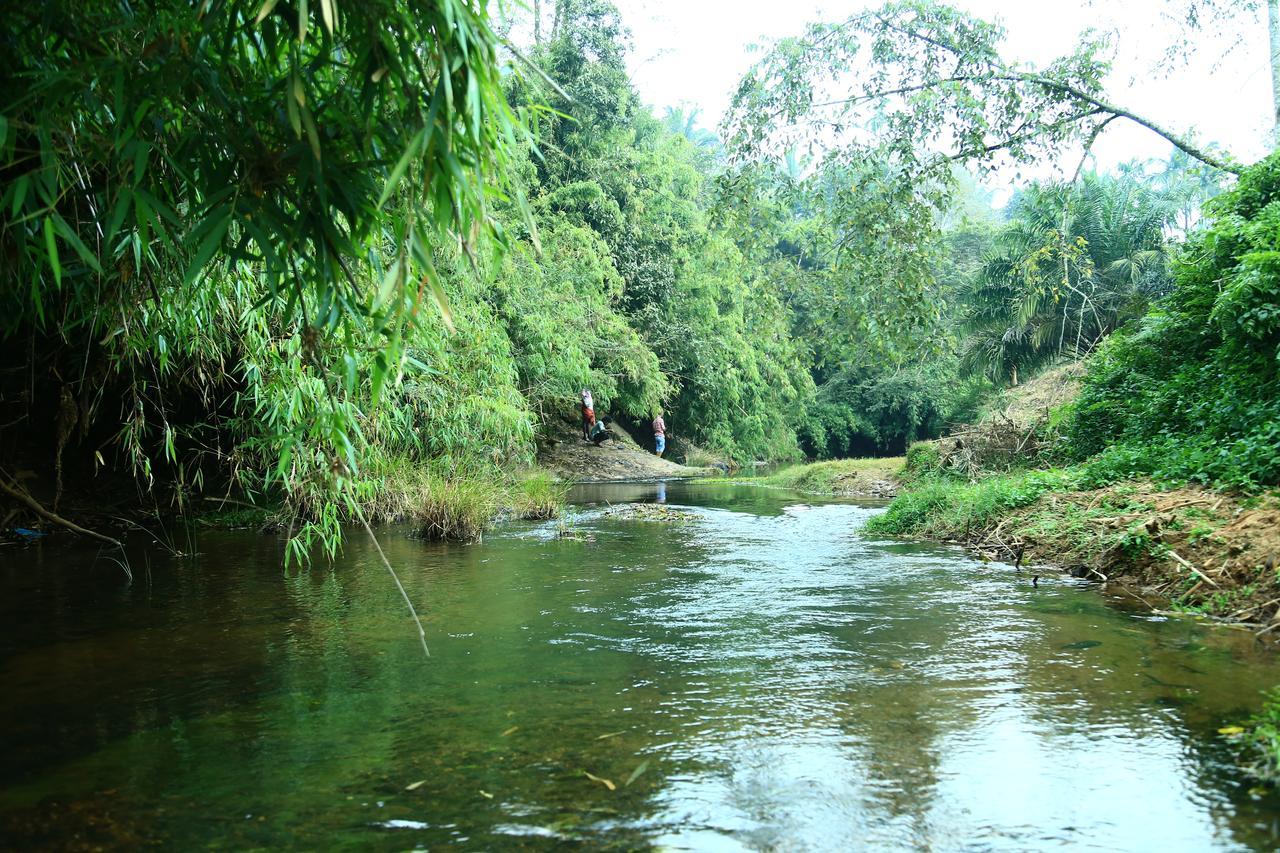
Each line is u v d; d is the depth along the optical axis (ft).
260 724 11.30
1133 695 12.19
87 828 8.31
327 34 9.73
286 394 18.49
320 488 18.66
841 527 35.63
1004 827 8.27
